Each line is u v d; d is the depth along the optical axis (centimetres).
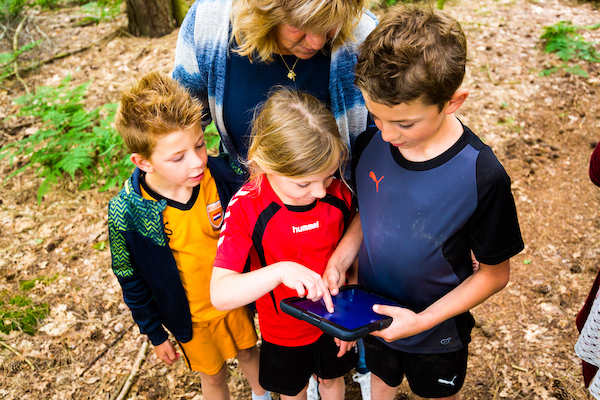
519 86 454
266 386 204
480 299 159
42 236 356
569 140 405
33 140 395
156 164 167
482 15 560
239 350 219
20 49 527
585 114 425
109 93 469
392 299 172
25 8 589
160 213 176
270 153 148
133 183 176
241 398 257
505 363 263
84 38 558
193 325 200
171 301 192
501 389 252
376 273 174
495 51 497
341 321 148
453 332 174
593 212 349
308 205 166
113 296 314
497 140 405
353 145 180
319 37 142
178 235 182
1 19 555
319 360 198
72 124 403
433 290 167
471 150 143
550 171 381
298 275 152
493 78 465
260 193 166
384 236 163
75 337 290
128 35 554
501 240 148
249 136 184
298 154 144
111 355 280
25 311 303
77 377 270
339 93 171
